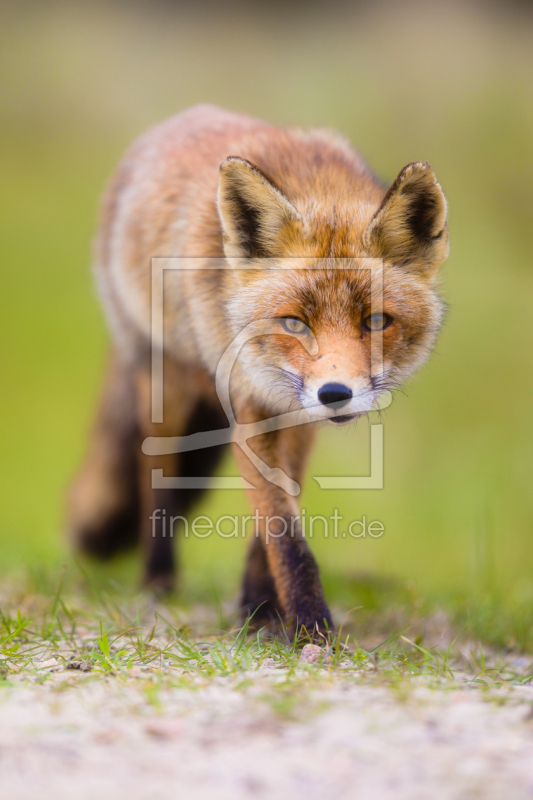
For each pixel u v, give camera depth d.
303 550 8.07
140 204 10.28
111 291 11.40
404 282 8.12
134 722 4.91
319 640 7.41
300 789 4.08
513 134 35.31
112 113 42.03
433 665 7.79
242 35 44.69
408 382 8.77
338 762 4.38
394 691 5.59
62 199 38.22
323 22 44.12
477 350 27.81
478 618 10.12
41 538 17.05
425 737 4.73
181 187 9.69
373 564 15.43
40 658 6.97
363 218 8.25
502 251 31.30
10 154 40.31
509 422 25.56
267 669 6.39
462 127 35.97
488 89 37.44
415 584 10.45
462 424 25.80
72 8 46.62
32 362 30.48
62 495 14.64
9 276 34.56
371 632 9.64
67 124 41.59
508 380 27.11
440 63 39.28
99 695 5.46
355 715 5.06
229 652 6.82
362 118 37.31
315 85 40.28
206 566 14.27
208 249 8.82
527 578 15.62
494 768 4.31
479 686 6.25
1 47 44.28
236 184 7.91
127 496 13.28
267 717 5.00
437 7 42.28
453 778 4.20
